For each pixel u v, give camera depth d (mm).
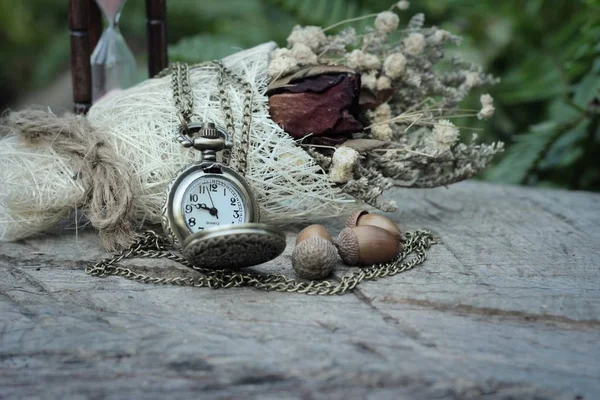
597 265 373
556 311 330
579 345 314
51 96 928
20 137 395
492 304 334
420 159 412
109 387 292
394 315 330
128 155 393
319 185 394
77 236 400
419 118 417
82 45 435
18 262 377
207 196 363
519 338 317
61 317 327
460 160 426
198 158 388
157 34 459
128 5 926
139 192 390
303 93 395
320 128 394
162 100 399
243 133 385
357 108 406
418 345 311
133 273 360
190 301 340
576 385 292
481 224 429
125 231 382
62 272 368
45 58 947
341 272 362
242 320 325
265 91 397
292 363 300
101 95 456
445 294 341
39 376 297
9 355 306
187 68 408
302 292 346
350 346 309
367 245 363
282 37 751
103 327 320
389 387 292
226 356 303
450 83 445
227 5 828
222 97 392
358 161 394
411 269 365
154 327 319
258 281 350
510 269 367
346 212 407
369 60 414
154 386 292
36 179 389
